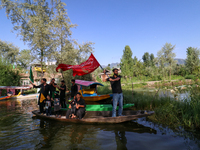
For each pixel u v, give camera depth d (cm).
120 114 524
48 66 1662
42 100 643
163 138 367
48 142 372
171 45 4150
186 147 313
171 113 515
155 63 4653
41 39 1514
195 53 4031
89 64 687
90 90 971
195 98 546
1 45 2584
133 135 397
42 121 588
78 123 541
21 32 1658
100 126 493
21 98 1630
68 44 1641
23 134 438
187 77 3328
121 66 4016
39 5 1706
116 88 513
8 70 2075
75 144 354
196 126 419
